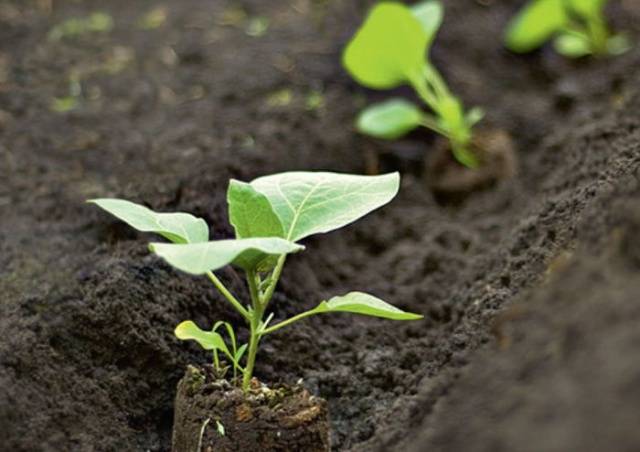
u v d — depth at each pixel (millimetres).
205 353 2721
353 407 2717
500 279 2799
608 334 1640
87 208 3271
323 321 3041
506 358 1884
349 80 4430
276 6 5133
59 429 2389
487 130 4266
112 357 2627
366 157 4016
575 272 1976
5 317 2648
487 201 3840
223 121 4027
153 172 3527
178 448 2344
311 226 2236
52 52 4613
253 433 2232
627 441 1397
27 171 3604
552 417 1545
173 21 4977
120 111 4109
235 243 1964
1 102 4137
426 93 3900
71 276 2801
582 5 4734
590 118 3977
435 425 1911
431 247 3523
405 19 3613
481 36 4910
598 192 2662
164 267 2828
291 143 3930
